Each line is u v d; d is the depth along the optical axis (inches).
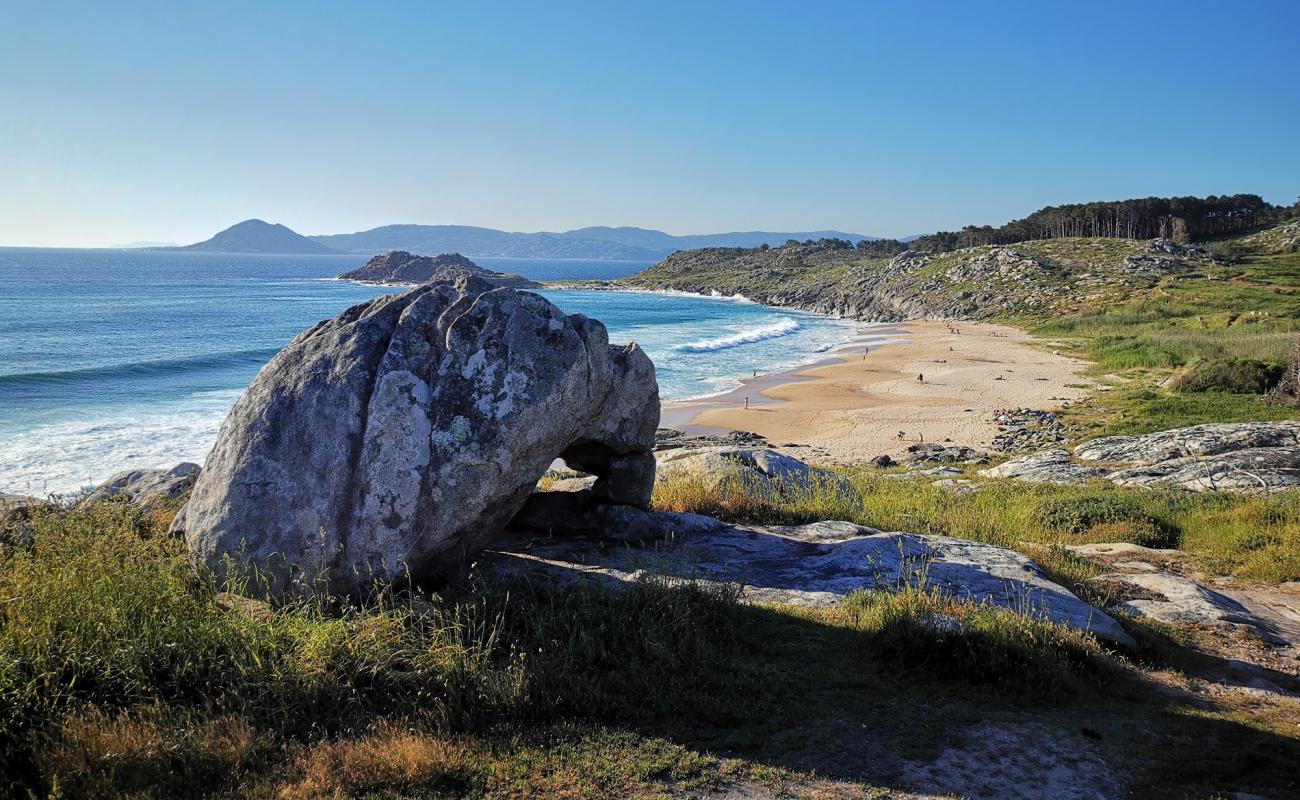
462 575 265.0
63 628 193.6
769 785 168.1
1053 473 762.8
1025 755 184.7
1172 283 3678.6
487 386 258.1
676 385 1904.5
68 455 976.3
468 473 249.0
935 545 347.9
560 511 356.2
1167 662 246.1
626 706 195.9
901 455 1145.4
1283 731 201.0
